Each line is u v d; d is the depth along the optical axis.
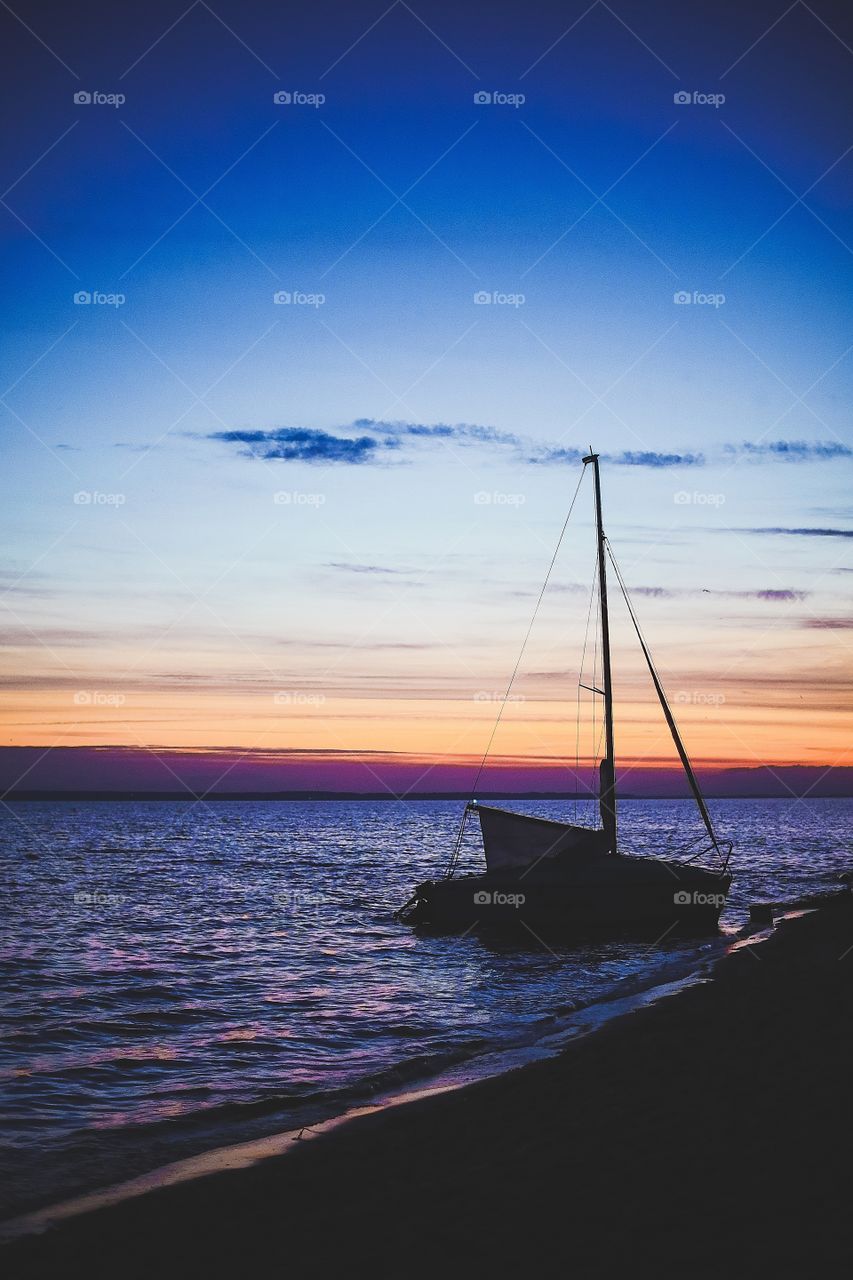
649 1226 7.63
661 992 21.75
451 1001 22.80
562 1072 13.61
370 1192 9.19
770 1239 7.19
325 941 33.62
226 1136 12.39
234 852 89.19
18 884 57.00
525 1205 8.35
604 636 36.72
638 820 179.25
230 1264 7.79
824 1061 12.70
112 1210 9.38
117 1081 15.86
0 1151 11.89
